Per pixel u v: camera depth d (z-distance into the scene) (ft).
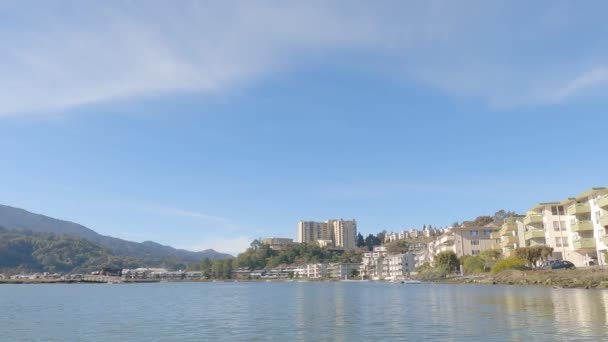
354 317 179.83
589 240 392.88
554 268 386.11
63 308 264.52
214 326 161.99
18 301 345.10
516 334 121.90
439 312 182.09
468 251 632.38
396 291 378.12
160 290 622.95
